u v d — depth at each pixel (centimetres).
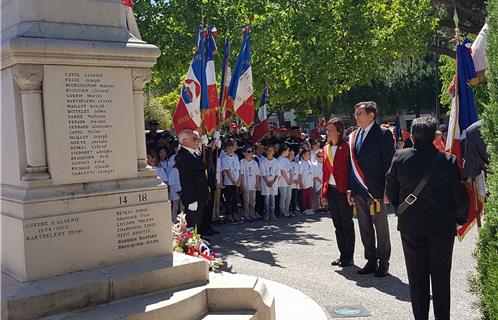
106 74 458
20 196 422
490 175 394
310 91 1728
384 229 677
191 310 414
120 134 466
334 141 746
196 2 1317
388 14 1923
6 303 373
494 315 367
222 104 1122
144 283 426
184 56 1291
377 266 707
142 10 1284
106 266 445
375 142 681
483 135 393
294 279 679
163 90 3769
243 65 1106
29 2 438
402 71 3600
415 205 461
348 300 588
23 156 433
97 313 387
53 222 422
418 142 469
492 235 392
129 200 463
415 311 473
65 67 436
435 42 2577
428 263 470
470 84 602
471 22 2391
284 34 1630
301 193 1295
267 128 1438
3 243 440
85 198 440
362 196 685
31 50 415
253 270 727
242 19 1375
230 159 1160
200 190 849
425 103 3669
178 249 536
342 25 1697
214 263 557
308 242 924
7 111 445
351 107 3659
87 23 462
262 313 427
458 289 612
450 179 454
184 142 848
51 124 430
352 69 1798
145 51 473
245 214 1192
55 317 383
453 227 461
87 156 447
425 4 1988
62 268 424
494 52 384
